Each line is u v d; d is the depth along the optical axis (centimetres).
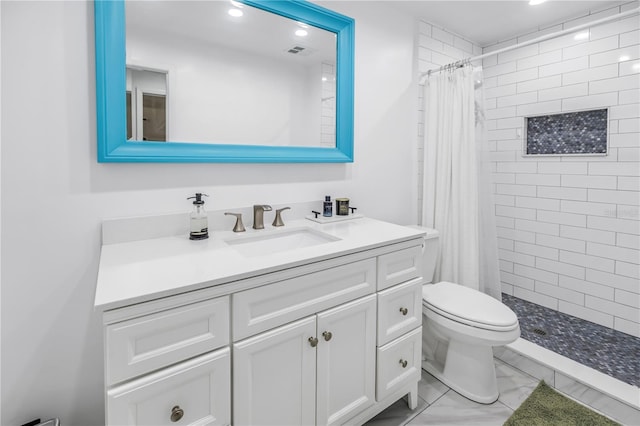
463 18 237
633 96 214
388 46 212
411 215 237
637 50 211
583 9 228
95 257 125
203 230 135
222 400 98
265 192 165
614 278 229
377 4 204
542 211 264
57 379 121
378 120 210
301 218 179
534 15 235
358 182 204
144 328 83
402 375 152
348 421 134
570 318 248
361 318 133
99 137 121
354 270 127
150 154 130
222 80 148
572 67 240
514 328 155
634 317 221
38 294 116
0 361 112
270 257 113
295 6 165
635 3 211
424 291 187
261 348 104
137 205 132
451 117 218
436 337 202
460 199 216
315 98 177
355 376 134
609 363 189
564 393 177
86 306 124
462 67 213
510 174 282
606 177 229
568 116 247
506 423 156
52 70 114
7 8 106
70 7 116
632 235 220
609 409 161
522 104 270
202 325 93
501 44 279
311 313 116
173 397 89
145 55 129
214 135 147
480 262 219
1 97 107
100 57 119
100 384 129
